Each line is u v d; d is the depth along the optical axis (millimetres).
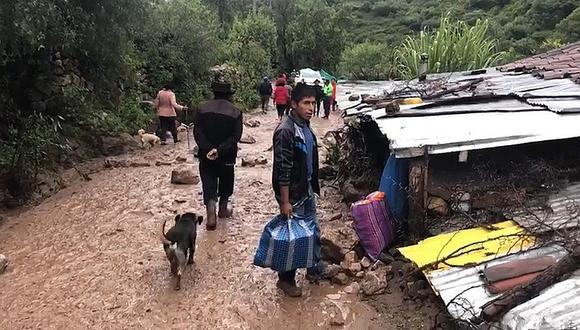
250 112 22375
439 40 15938
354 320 4465
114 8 10703
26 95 10250
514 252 4207
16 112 9758
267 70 28844
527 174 5219
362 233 5266
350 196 7234
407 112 6156
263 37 38188
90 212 7457
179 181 8906
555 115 5586
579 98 6223
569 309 3148
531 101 6262
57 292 5070
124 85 14336
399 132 5262
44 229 6781
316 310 4656
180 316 4633
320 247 5203
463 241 4582
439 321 4211
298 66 45875
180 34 18250
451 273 4117
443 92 7977
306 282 5152
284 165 4570
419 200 5207
